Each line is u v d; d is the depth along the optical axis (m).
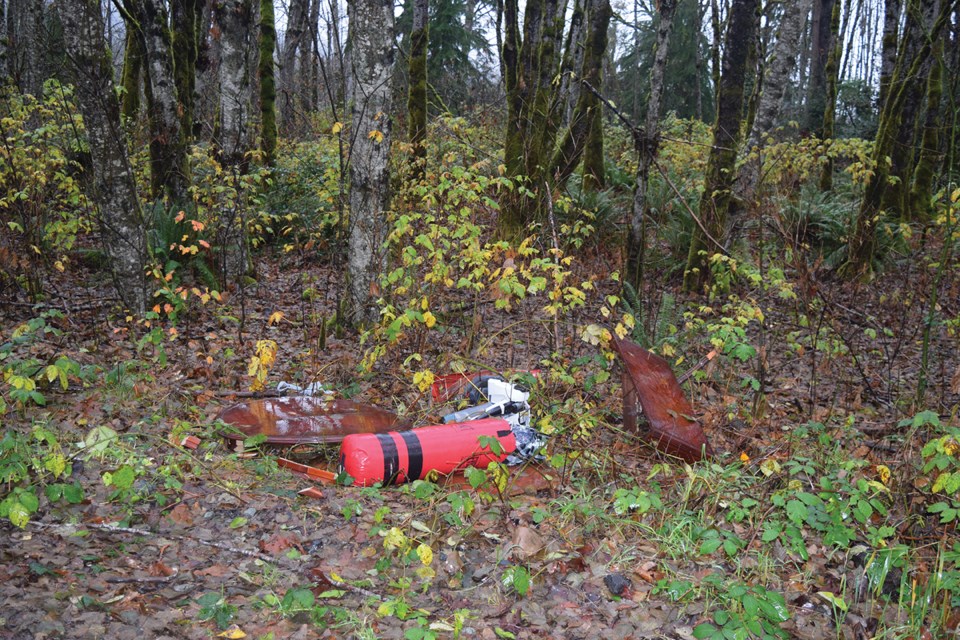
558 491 4.47
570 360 6.41
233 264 9.13
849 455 5.01
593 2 12.89
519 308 8.38
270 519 3.85
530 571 3.52
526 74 10.70
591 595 3.42
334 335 7.38
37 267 8.16
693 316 7.15
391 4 6.92
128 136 11.39
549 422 4.61
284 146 15.77
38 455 4.02
